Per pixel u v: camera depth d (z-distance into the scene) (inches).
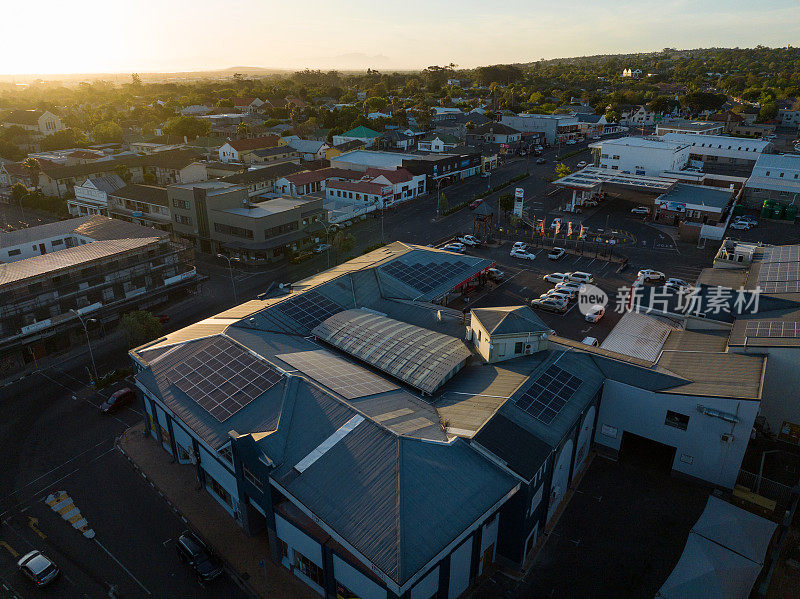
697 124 7711.6
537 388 1760.6
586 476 1865.2
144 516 1717.5
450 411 1668.3
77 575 1510.8
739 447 1688.0
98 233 3435.0
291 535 1455.5
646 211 4867.1
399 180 5251.0
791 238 4183.1
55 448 2021.4
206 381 1828.2
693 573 1370.6
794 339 1942.7
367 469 1400.1
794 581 1457.9
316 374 1787.6
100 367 2564.0
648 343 2294.5
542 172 6638.8
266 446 1509.6
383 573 1154.7
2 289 2474.2
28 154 7519.7
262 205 4222.4
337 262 3831.2
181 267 3294.8
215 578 1496.1
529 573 1496.1
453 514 1299.2
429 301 2539.4
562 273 3555.6
